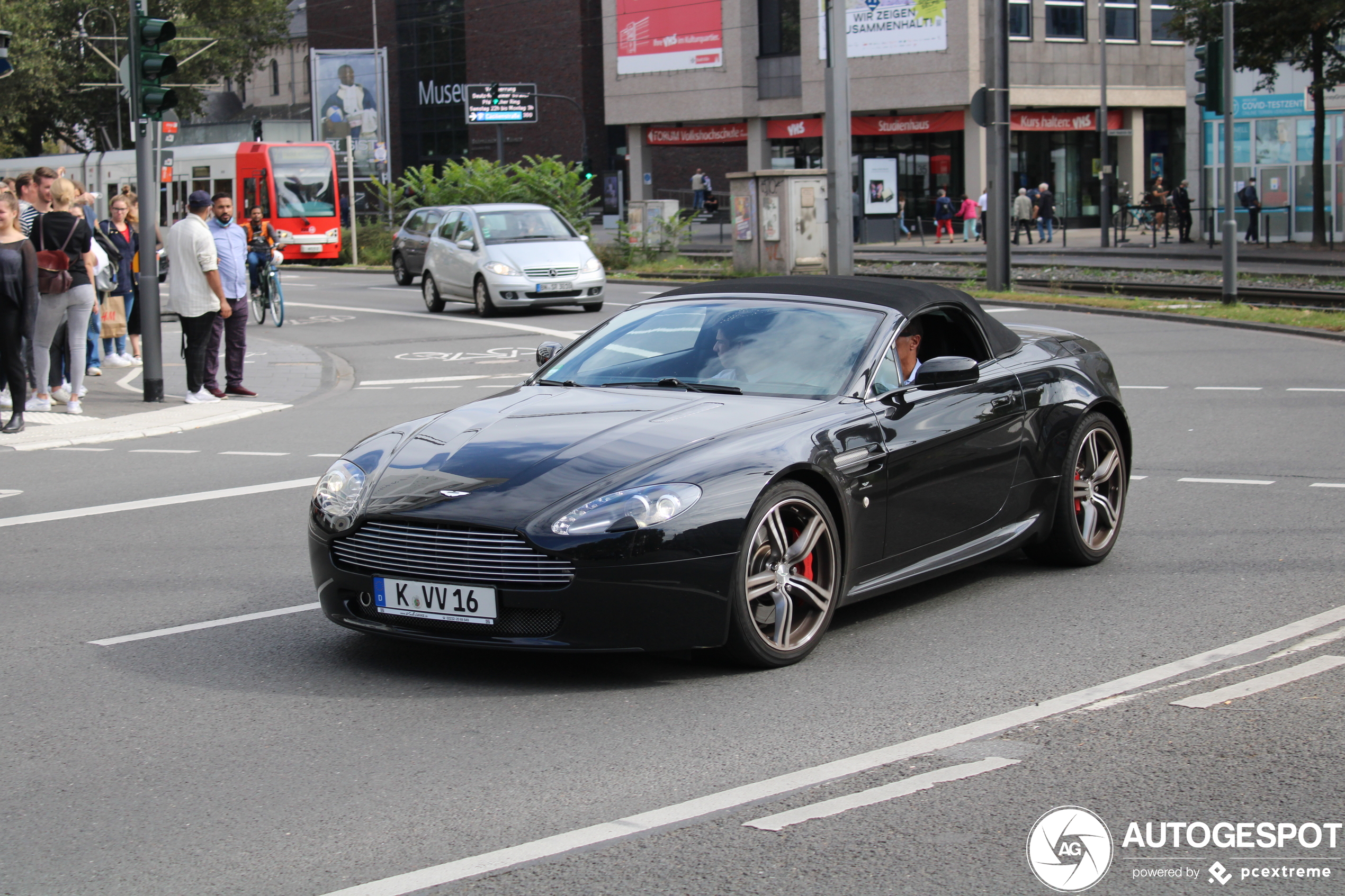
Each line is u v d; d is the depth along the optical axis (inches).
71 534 324.8
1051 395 265.7
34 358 515.2
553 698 199.6
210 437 475.8
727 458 205.5
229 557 297.3
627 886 136.8
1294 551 278.7
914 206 2011.6
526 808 158.2
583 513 195.8
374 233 1748.3
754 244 1178.6
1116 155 2079.2
